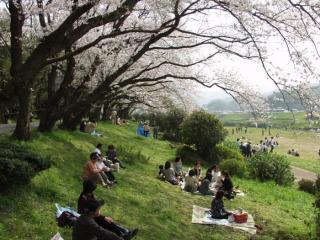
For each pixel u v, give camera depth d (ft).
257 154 85.30
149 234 33.71
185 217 41.63
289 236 41.19
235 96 53.78
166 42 64.03
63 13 51.52
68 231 28.55
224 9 37.60
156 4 44.37
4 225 26.89
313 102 36.63
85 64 70.59
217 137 87.20
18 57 36.37
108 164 53.16
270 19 35.60
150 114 189.78
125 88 73.20
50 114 61.31
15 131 50.96
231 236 38.65
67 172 42.80
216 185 55.77
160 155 85.46
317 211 46.34
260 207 52.95
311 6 32.60
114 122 143.74
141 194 45.55
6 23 58.54
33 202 31.83
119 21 52.21
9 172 30.71
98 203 22.70
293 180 82.53
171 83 83.15
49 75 62.80
